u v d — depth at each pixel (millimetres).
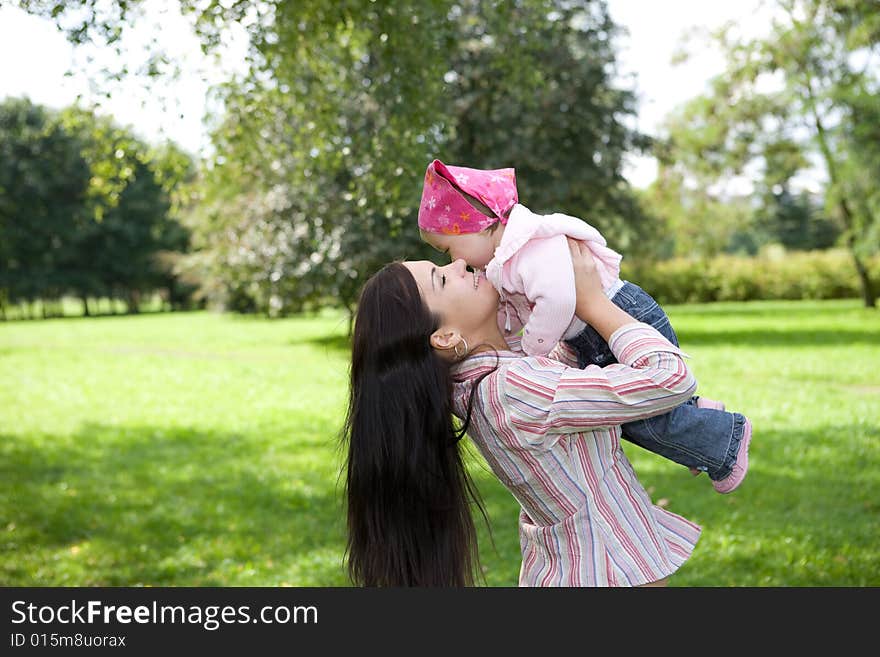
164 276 59719
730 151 30250
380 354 2084
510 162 20469
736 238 70312
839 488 7766
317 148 7781
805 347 20250
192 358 22094
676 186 31297
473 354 2119
